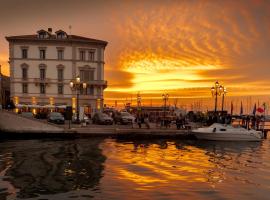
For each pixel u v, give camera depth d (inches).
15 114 1632.6
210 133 1676.9
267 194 682.2
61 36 3014.3
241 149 1408.7
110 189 691.4
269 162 1070.4
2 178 780.6
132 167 929.5
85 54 3014.3
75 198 625.9
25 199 620.1
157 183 751.1
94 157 1085.1
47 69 2967.5
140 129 1716.3
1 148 1289.4
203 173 874.1
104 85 3048.7
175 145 1485.0
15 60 2938.0
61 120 1910.7
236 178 823.7
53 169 885.8
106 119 2079.2
